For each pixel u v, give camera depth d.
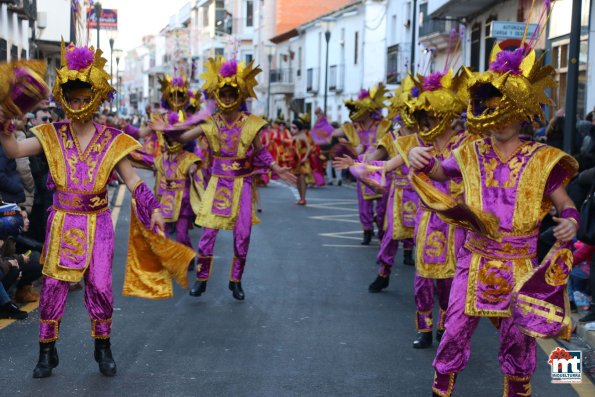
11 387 5.59
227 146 8.55
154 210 5.77
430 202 4.69
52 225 5.69
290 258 11.34
